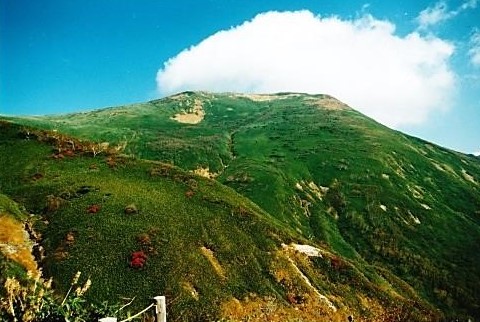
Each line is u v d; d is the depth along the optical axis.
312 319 77.50
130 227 83.56
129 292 68.81
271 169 196.00
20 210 87.44
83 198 93.38
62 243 77.75
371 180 197.62
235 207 102.25
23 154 118.19
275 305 76.75
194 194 103.94
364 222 166.75
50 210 88.38
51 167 111.38
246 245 89.81
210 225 92.06
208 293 73.50
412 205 182.75
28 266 70.81
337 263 98.62
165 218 89.56
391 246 154.88
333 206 178.25
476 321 124.94
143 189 102.00
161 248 79.75
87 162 116.19
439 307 129.12
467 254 158.75
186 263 78.06
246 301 75.44
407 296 114.94
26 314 12.27
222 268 81.81
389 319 88.56
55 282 68.62
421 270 144.25
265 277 83.31
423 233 166.62
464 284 139.62
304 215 167.38
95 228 82.12
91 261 73.50
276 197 169.75
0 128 132.12
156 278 72.56
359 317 85.94
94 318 13.82
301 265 92.12
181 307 68.75
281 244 94.81
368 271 118.06
